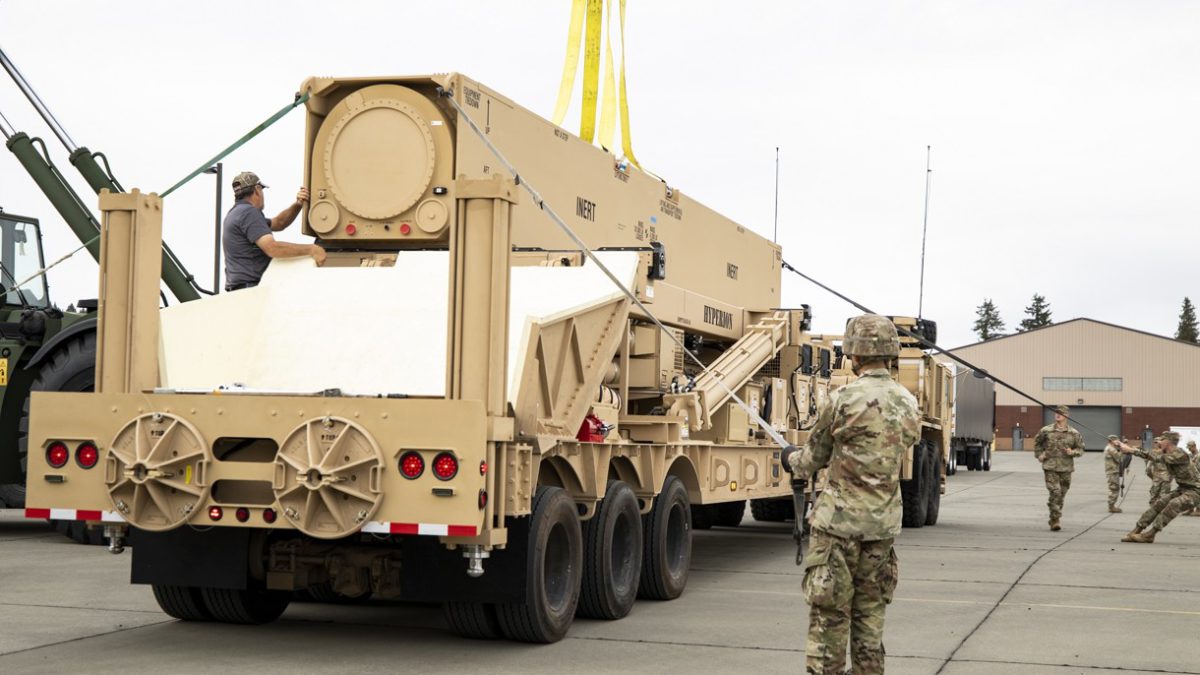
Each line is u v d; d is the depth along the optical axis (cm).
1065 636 877
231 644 796
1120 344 8825
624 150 1339
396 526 687
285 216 955
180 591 846
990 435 4931
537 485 805
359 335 848
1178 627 921
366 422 694
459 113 845
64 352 1367
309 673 709
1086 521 2102
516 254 960
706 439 1152
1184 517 2278
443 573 766
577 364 852
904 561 1377
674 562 1047
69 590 1024
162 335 811
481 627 801
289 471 703
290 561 800
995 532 1823
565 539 826
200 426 723
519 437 739
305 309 866
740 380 1198
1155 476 1988
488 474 693
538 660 756
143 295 778
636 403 1079
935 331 1992
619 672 724
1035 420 8988
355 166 944
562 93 1300
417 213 932
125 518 729
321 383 817
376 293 874
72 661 735
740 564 1328
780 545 1560
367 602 1002
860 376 623
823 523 602
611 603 899
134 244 775
